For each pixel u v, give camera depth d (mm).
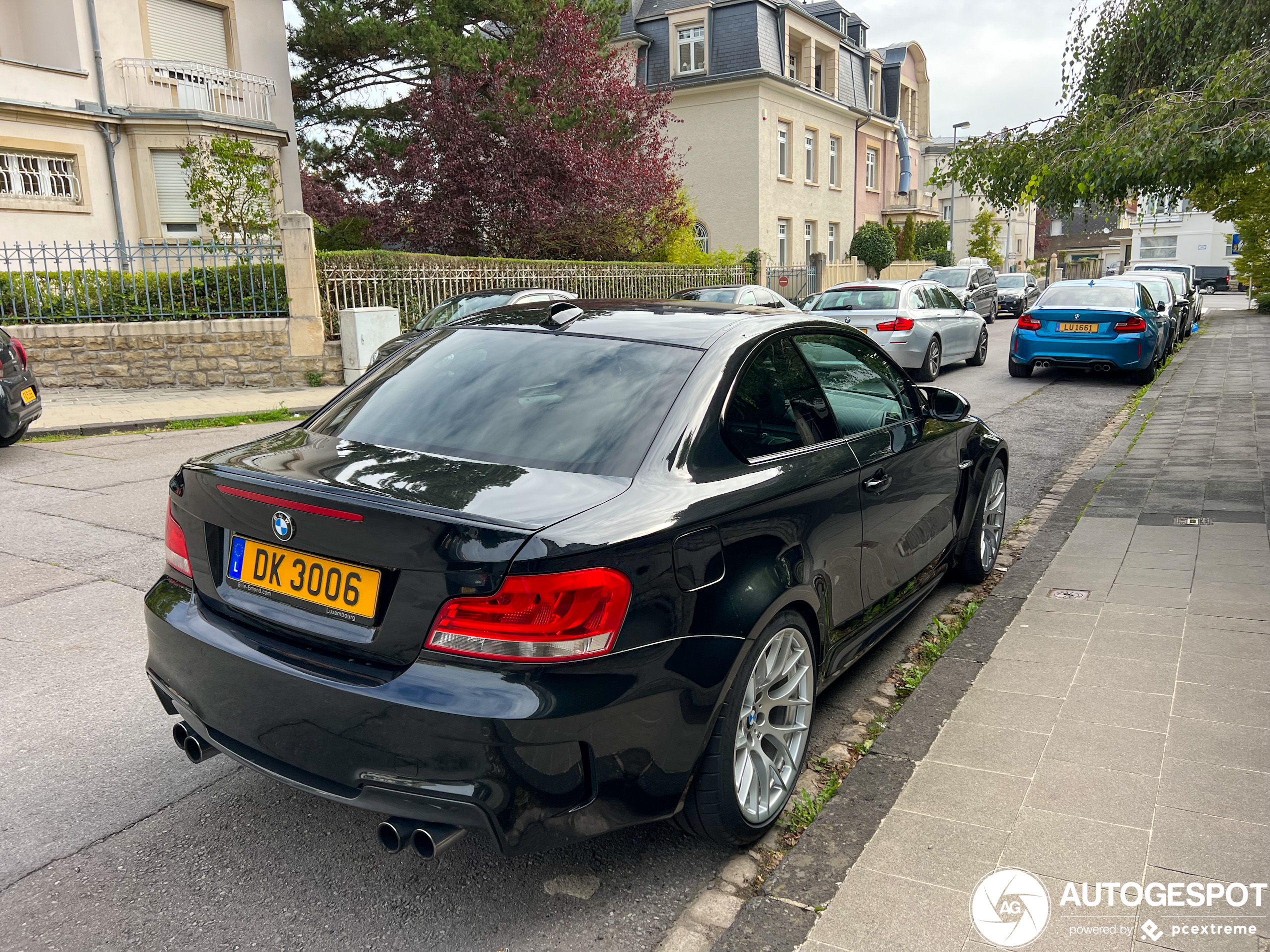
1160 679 3758
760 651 2691
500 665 2168
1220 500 6535
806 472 3068
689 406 2789
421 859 2787
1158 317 14328
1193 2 6961
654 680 2346
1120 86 7555
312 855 2795
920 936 2363
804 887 2602
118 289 13367
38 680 3973
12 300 12984
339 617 2369
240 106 20078
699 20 31609
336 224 23109
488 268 16766
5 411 8469
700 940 2438
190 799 3096
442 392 3057
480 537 2178
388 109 25688
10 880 2654
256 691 2445
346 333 13695
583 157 20812
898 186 42375
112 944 2395
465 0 23109
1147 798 2922
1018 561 5484
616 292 20391
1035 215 68625
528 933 2461
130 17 17984
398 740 2211
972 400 12367
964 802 2945
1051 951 2299
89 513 6652
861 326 13781
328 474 2547
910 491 3902
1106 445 9273
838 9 37344
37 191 16688
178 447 9406
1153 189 6684
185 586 2791
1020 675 3865
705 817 2621
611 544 2262
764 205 31875
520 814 2180
